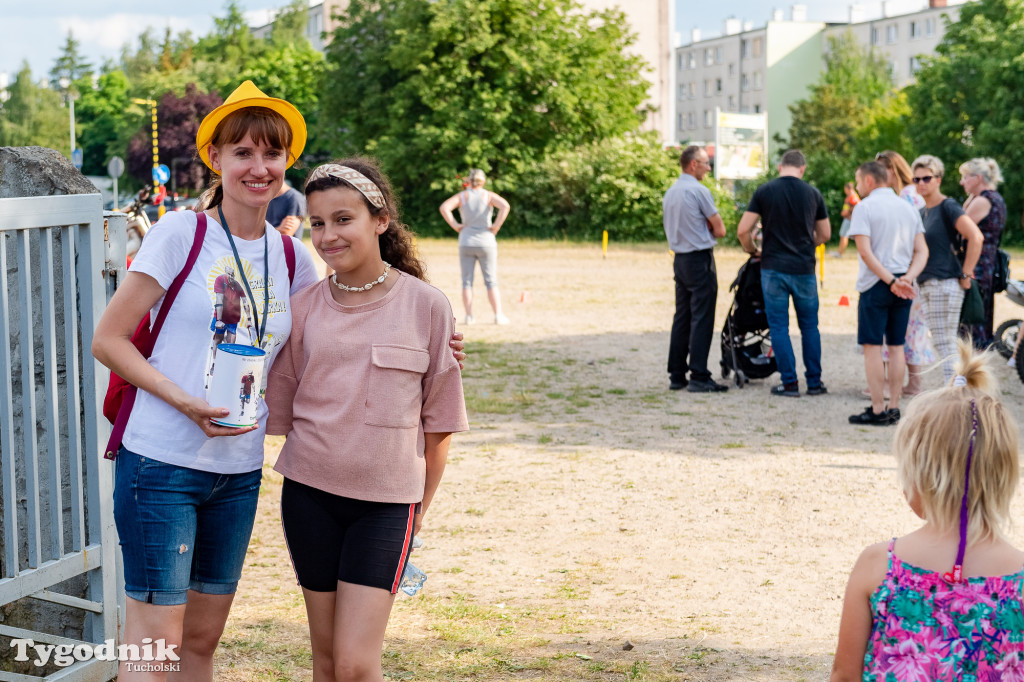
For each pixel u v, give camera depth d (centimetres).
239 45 8931
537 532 564
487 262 1370
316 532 298
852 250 2864
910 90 4322
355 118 4234
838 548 537
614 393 953
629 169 3650
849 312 1502
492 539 552
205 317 288
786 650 404
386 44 4091
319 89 4359
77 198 330
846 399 920
